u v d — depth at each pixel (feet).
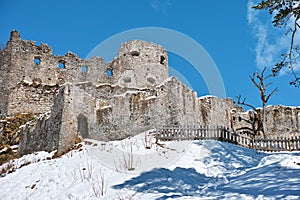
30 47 99.81
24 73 96.48
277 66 37.24
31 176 38.55
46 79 98.84
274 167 30.42
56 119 53.31
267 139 50.57
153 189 27.61
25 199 31.65
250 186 26.27
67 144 50.44
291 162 30.91
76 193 29.25
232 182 28.76
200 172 32.94
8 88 92.53
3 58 96.22
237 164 35.63
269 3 34.32
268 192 23.80
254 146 50.29
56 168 38.96
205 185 28.89
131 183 29.45
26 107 83.92
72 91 54.54
